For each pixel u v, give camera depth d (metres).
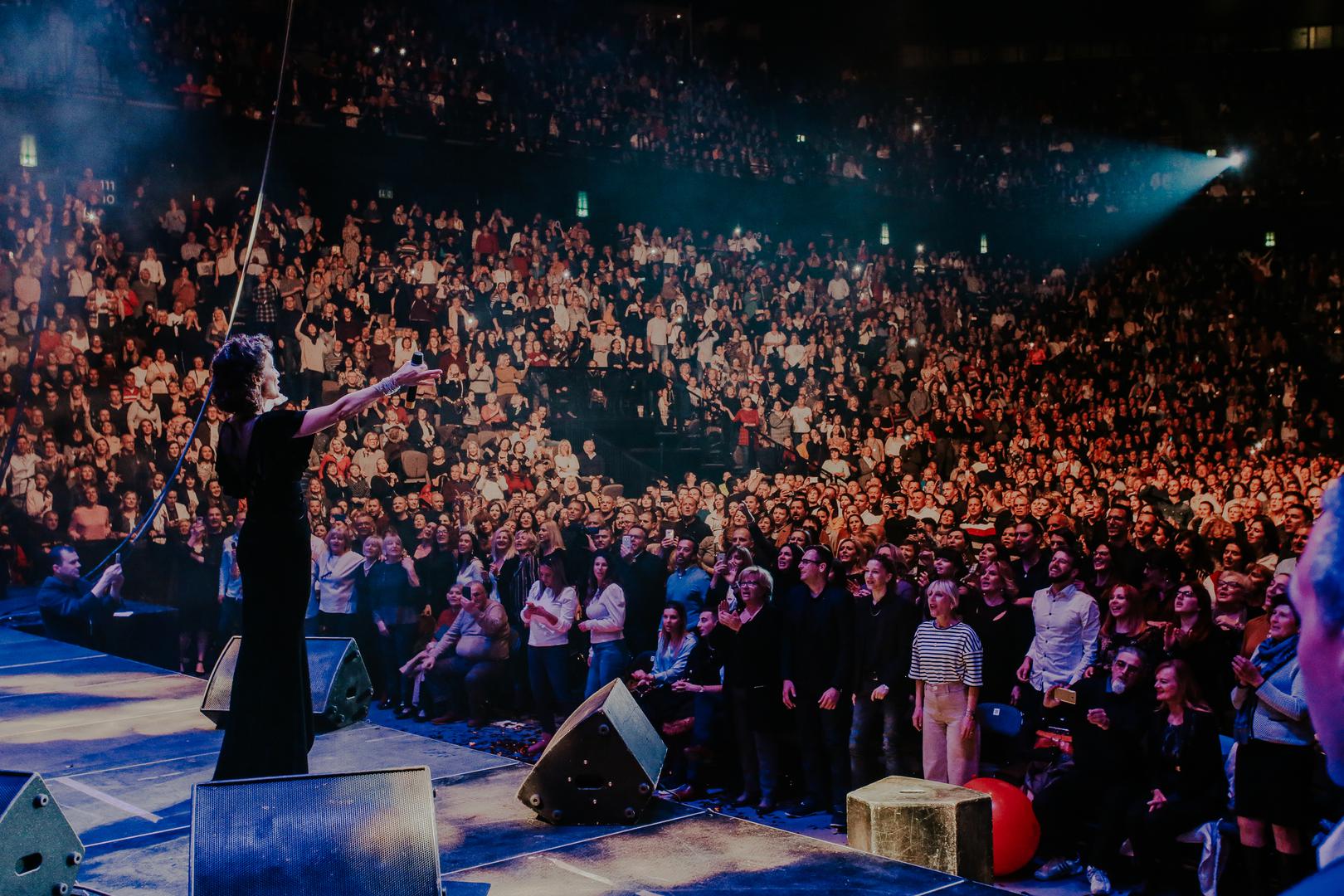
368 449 16.33
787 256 26.70
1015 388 23.98
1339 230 29.61
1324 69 31.17
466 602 10.54
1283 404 24.28
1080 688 7.25
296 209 20.80
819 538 11.86
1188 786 6.64
